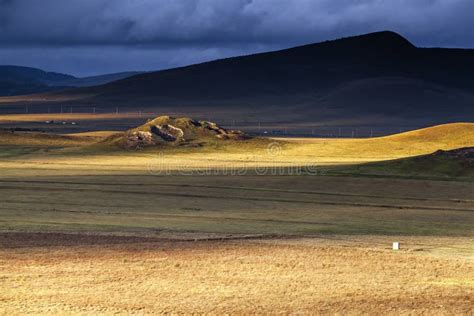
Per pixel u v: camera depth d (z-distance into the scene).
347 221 122.12
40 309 64.38
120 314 62.97
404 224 119.25
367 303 67.31
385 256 89.50
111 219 120.50
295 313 63.88
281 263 85.00
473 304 67.31
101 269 81.19
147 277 77.38
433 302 67.88
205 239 101.31
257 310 64.69
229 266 83.06
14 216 122.38
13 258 87.00
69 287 72.75
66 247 94.06
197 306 65.81
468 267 83.25
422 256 89.69
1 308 64.62
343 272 80.38
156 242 98.44
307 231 110.06
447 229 114.19
